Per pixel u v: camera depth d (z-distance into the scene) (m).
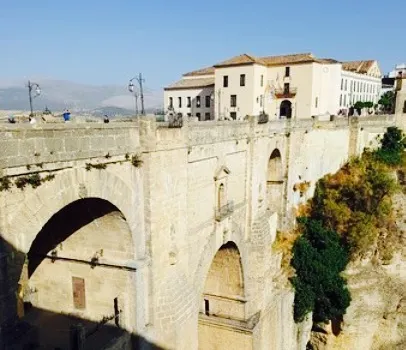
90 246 18.97
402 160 55.56
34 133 12.73
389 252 46.69
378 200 47.69
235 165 28.52
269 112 75.25
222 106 74.62
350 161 54.38
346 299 39.22
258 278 32.75
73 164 14.26
